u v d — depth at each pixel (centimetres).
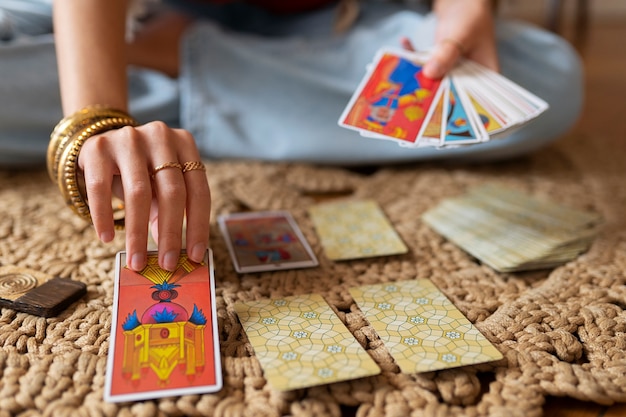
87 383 69
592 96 185
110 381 67
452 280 91
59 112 122
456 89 102
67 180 83
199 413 65
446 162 133
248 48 130
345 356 71
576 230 104
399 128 96
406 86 103
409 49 113
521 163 136
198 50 129
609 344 77
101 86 91
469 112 98
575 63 129
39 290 83
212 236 101
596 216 109
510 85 103
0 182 118
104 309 82
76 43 93
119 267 79
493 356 72
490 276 93
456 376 71
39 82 119
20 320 80
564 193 121
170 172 78
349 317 81
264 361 71
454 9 114
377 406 67
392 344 75
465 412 67
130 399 65
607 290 88
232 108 129
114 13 97
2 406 66
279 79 129
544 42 126
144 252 77
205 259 81
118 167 79
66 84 91
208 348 71
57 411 65
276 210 112
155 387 67
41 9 126
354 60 130
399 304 83
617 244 100
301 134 128
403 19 130
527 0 312
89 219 86
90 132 83
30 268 91
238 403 66
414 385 70
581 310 83
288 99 129
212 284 78
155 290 77
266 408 66
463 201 115
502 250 97
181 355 70
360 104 101
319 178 125
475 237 102
